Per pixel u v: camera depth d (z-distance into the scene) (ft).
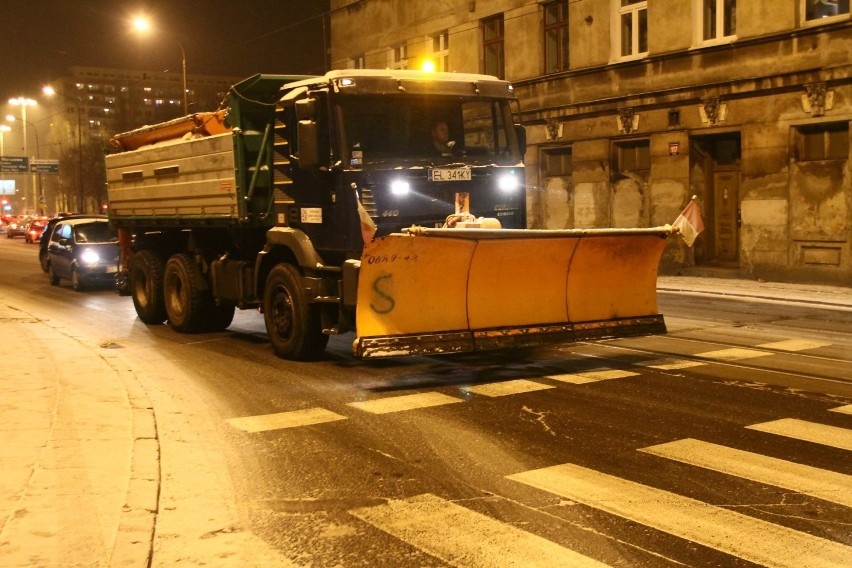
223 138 38.09
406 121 32.99
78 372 31.86
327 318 33.55
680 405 26.66
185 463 21.56
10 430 23.39
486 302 30.50
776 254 67.26
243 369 34.14
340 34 120.26
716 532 16.43
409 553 15.70
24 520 16.69
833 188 63.16
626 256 32.60
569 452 21.93
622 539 16.15
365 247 27.99
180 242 46.93
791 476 19.72
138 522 16.79
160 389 30.63
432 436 23.71
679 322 45.88
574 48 83.05
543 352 36.86
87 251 70.85
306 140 31.42
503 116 35.06
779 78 65.41
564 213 86.99
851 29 60.80
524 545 15.94
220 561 15.46
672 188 74.54
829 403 26.68
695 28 72.18
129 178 49.52
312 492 19.29
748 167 68.69
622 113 78.23
